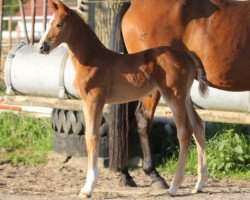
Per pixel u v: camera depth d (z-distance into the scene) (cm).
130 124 1188
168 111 1239
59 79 1346
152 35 1109
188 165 1318
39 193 1085
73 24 1030
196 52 1102
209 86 1130
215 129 1417
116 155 1148
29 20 2988
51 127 1573
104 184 1198
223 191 1092
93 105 1013
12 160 1425
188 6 1110
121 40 1147
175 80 1014
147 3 1131
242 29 1095
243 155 1299
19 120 1650
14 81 1420
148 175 1157
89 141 1009
